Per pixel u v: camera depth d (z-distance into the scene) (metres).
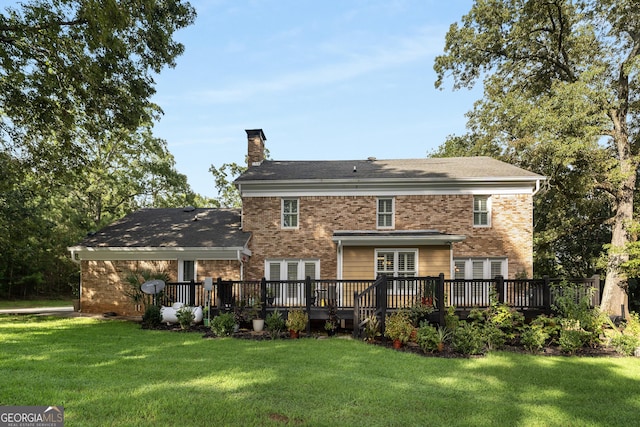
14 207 21.83
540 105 21.14
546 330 12.11
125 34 16.44
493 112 24.48
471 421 6.04
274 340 12.27
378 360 9.77
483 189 18.62
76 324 15.28
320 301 14.88
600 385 8.35
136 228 20.41
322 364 9.20
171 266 18.30
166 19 17.12
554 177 21.80
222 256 18.00
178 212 22.97
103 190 31.83
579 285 13.97
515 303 14.15
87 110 16.64
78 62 14.91
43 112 15.73
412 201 18.88
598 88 18.59
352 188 19.08
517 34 22.27
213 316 14.66
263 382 7.52
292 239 19.09
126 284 18.45
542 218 28.14
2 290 30.73
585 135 17.97
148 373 8.01
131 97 17.20
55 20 14.35
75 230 31.75
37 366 8.42
